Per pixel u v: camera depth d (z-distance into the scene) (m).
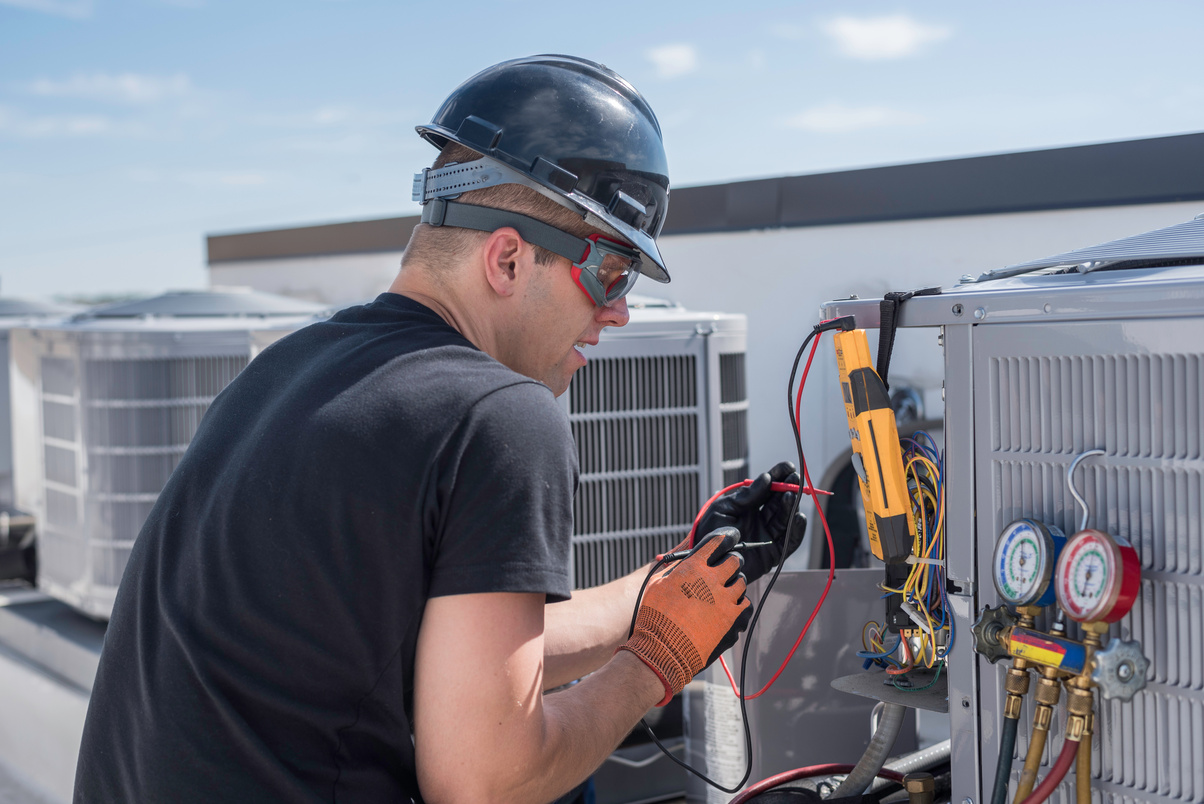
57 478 3.84
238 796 0.96
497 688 0.93
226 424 1.12
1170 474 0.94
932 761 1.51
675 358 2.51
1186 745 0.95
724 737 1.80
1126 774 1.00
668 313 2.60
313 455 0.96
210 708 0.98
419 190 1.21
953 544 1.11
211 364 3.47
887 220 3.26
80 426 3.57
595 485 2.42
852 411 1.19
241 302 3.89
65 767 2.92
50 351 3.81
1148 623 0.97
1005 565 1.03
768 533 1.39
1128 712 0.99
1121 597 0.91
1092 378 1.00
